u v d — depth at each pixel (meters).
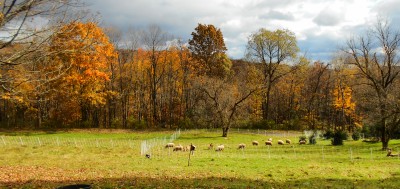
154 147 47.38
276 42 85.38
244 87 77.75
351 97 80.69
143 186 19.53
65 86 58.16
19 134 61.00
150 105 91.06
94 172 25.83
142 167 28.66
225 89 71.06
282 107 100.62
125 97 86.12
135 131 71.12
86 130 69.12
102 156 37.44
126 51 84.69
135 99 89.25
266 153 42.50
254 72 90.44
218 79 74.00
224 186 19.66
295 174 25.05
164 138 58.44
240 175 24.55
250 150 46.28
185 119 81.88
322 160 34.59
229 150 46.16
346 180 22.42
